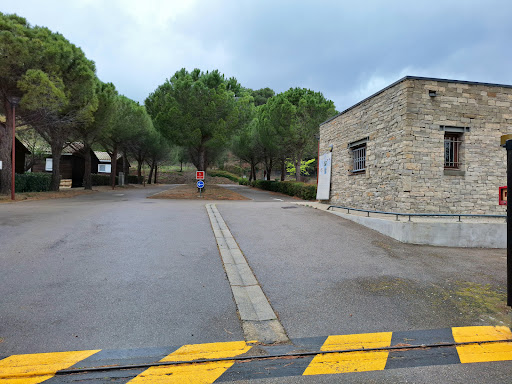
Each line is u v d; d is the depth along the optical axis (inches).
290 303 161.8
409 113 353.7
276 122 981.8
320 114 960.9
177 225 328.8
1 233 270.8
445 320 147.0
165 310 149.1
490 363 113.4
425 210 355.9
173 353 115.6
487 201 373.1
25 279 178.5
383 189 388.2
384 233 322.7
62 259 213.0
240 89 930.1
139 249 241.3
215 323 138.9
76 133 832.9
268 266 217.2
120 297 160.9
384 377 104.3
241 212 412.8
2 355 111.3
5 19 555.2
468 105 370.3
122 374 103.5
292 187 898.1
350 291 178.7
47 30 614.9
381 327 138.9
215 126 831.7
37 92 538.6
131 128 1031.0
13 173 559.5
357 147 460.1
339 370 108.0
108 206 483.2
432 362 113.4
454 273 219.1
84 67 635.5
